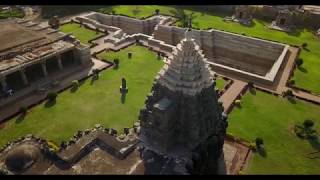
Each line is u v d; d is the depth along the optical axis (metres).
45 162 35.19
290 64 65.31
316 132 46.38
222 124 40.81
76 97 53.69
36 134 44.59
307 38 77.56
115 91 55.47
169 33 81.56
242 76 61.09
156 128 35.31
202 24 84.81
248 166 40.09
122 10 95.19
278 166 40.31
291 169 39.91
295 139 45.00
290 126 47.62
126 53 69.75
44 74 58.72
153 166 34.38
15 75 57.84
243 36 74.50
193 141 35.75
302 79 60.38
